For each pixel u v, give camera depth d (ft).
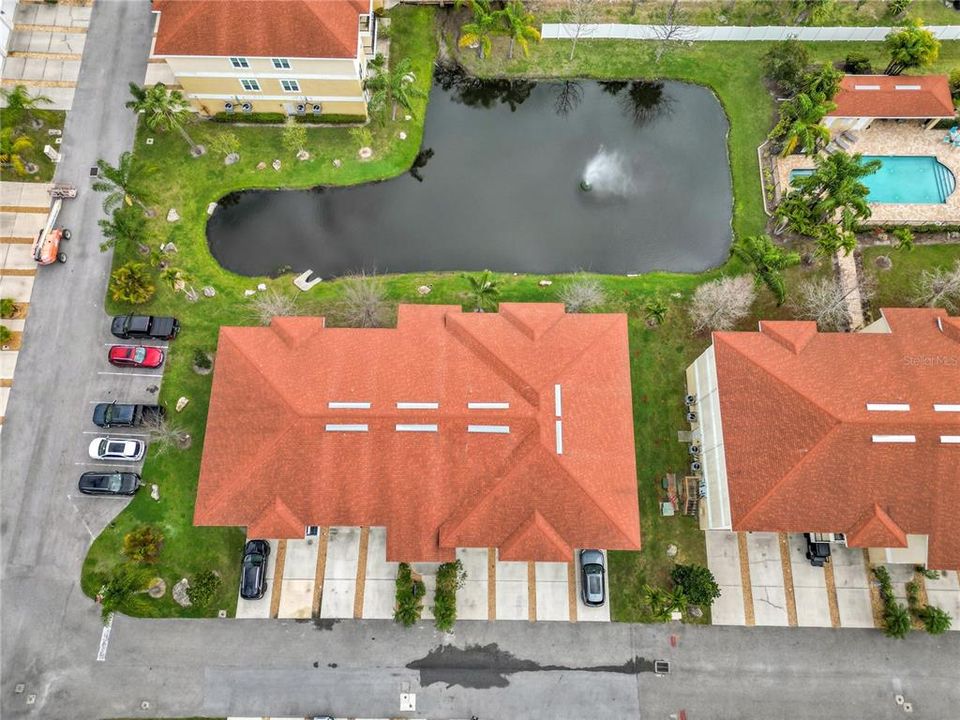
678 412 147.54
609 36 180.96
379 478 124.77
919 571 135.54
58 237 155.12
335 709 128.47
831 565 136.46
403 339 134.92
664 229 167.63
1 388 145.89
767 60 178.09
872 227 162.20
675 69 179.42
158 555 135.13
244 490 124.57
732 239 165.27
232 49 147.64
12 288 153.07
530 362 130.21
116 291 148.46
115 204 158.71
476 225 167.32
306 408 124.36
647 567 136.98
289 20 147.13
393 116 171.73
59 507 138.31
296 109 166.81
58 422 143.74
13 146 156.66
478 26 165.58
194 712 127.65
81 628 131.34
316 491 124.88
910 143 170.50
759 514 121.70
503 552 122.72
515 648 131.95
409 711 128.47
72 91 169.37
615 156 177.47
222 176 165.07
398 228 166.71
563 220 168.45
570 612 134.00
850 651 131.64
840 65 178.09
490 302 142.82
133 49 173.68
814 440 120.67
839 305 151.12
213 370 147.95
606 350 134.21
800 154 168.66
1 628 131.13
